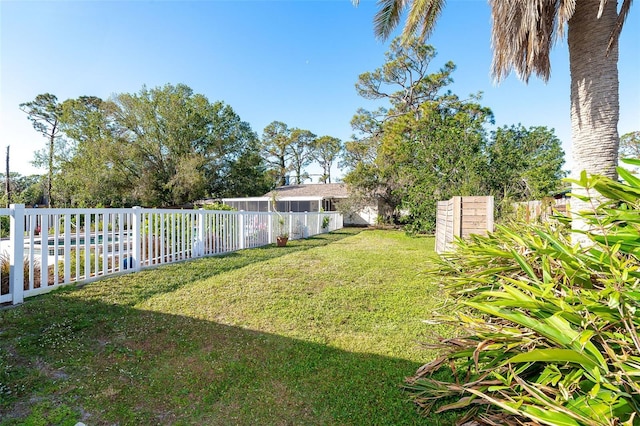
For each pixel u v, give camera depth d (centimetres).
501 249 297
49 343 285
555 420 118
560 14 347
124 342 296
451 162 1252
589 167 346
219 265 639
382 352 286
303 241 1193
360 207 2067
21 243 386
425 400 209
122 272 548
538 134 1465
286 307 401
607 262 186
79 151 2538
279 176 3931
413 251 900
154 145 2634
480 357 191
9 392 215
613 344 150
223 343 302
